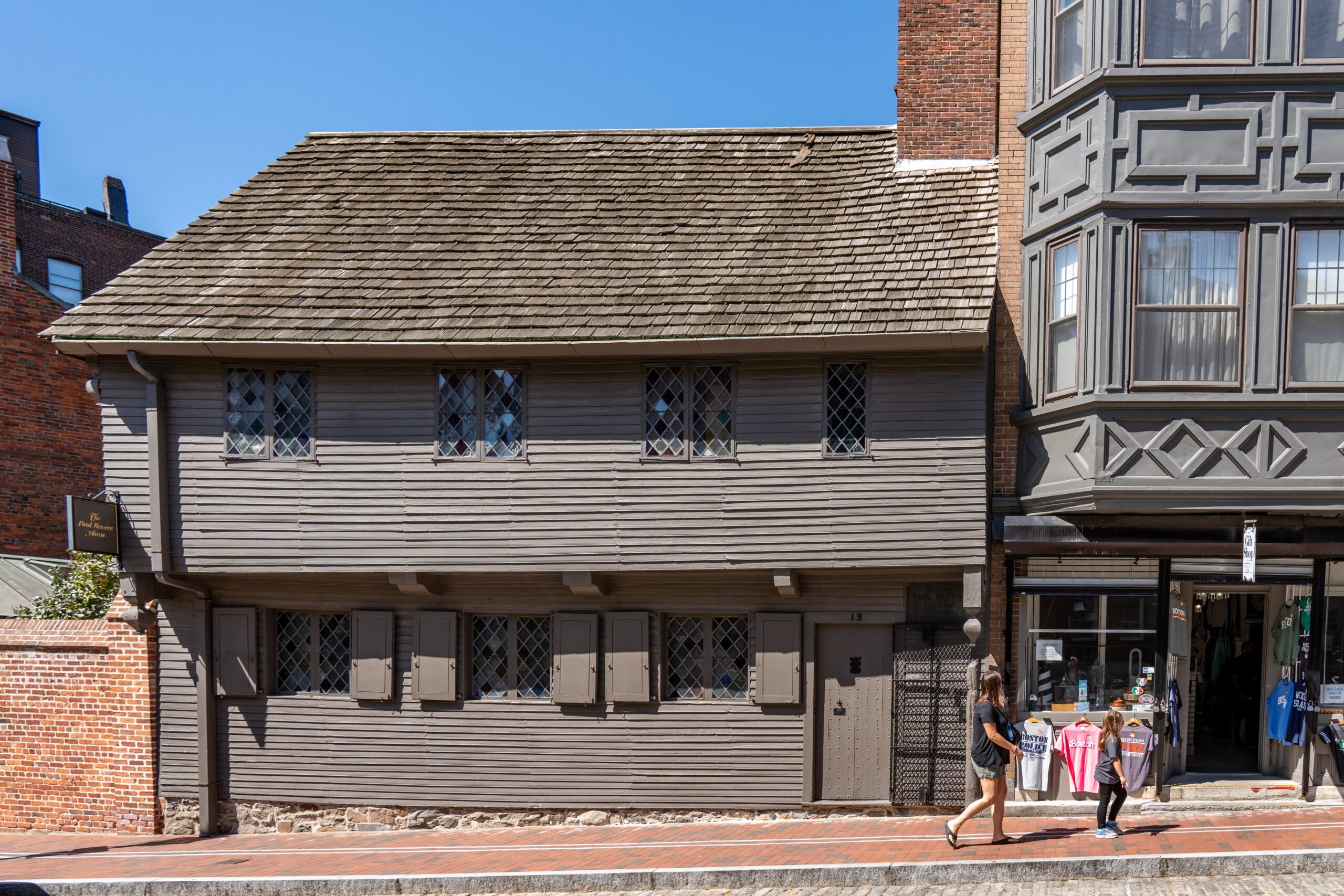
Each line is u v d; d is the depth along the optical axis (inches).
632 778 474.0
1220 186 404.5
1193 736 466.6
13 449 731.4
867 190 515.2
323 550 467.8
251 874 402.3
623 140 582.6
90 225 1042.1
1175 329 409.7
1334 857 341.4
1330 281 402.0
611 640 474.6
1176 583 449.4
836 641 466.9
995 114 514.9
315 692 498.3
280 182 564.1
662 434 456.1
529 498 460.8
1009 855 361.4
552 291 470.9
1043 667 454.3
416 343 445.1
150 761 498.6
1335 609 436.1
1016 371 461.1
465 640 486.6
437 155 581.6
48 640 508.7
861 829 430.3
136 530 473.7
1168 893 325.1
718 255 485.4
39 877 407.2
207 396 473.7
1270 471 399.2
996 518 450.9
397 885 382.0
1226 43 404.8
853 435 445.4
